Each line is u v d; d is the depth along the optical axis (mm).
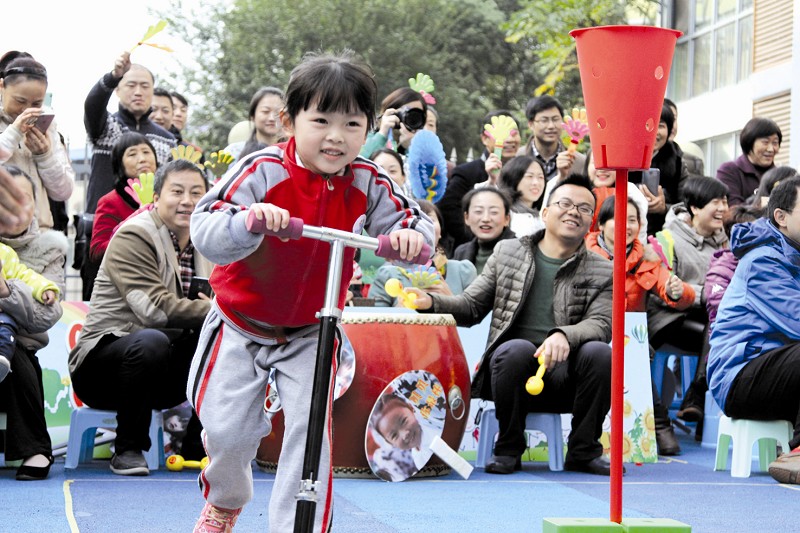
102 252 7434
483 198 7582
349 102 3307
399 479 5949
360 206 3562
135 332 5988
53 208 7543
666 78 3678
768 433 6379
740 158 9352
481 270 7645
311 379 3473
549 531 3725
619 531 3666
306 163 3441
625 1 22094
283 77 29344
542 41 22609
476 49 31516
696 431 8172
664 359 8047
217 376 3531
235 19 30172
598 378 6242
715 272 7336
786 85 15039
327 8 30031
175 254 6242
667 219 8352
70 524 4543
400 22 30703
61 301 6977
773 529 4680
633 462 6949
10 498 5156
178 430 6578
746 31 17219
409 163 7648
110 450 6770
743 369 6344
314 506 2826
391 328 6043
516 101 32000
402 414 5984
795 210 6445
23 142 6539
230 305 3525
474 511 5023
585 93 3740
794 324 6316
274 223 2967
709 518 4930
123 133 8414
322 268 3484
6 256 5898
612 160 3674
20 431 5750
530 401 6445
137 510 4887
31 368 5832
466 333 6961
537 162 8172
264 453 6117
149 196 6625
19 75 6617
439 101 29328
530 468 6602
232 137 9328
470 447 6895
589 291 6438
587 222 6434
